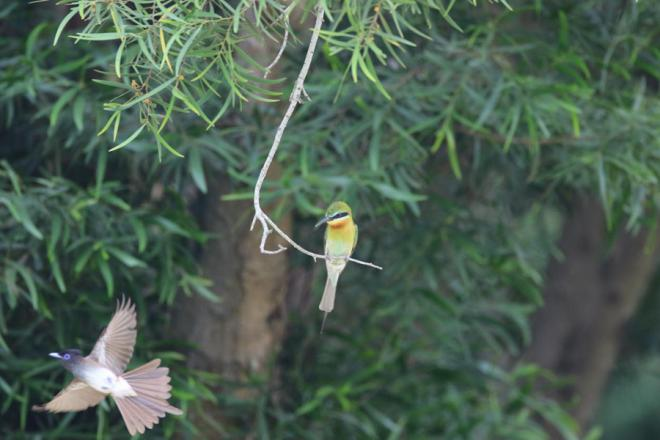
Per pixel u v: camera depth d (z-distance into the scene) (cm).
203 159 1164
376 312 1327
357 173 1120
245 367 1235
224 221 1205
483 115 1083
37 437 1130
